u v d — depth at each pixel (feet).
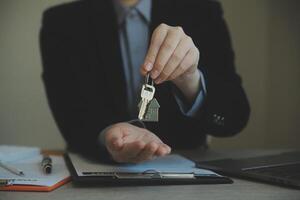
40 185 1.60
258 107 5.60
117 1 3.57
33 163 2.16
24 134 5.60
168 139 3.31
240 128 2.93
